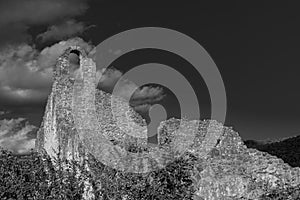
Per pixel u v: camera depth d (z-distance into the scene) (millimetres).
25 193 34156
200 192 35531
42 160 36219
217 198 35656
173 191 30016
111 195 31312
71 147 39375
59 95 43875
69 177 34656
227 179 36469
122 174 31500
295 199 35594
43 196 34188
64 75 44875
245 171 37531
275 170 37750
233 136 40500
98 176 33188
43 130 45438
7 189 33781
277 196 35844
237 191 36125
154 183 30141
